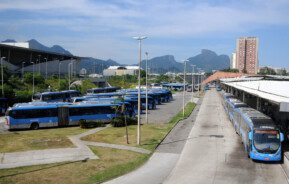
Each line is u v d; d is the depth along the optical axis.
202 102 98.38
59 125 50.56
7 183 24.12
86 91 110.00
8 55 152.50
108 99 62.44
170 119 59.97
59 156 31.91
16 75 131.00
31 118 48.38
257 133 31.08
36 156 31.80
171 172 28.03
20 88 104.69
